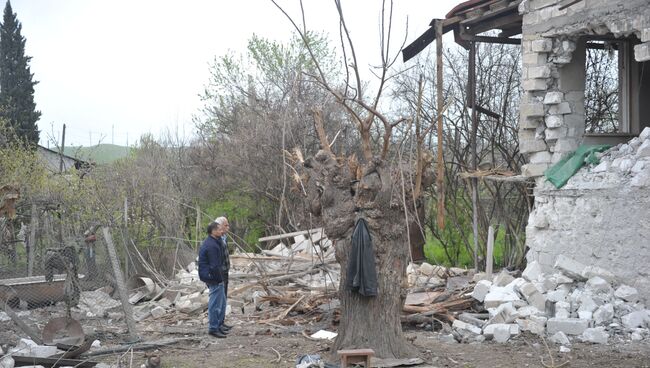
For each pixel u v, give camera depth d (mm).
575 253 12617
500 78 21375
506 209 20203
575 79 13711
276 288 15023
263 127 22875
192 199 24750
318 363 8758
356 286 8789
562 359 9453
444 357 9531
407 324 11945
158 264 18188
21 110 34969
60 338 10242
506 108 20859
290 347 10359
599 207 12141
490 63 21406
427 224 21906
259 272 15805
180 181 24859
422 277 15836
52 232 14492
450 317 11719
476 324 11359
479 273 14977
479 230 20672
